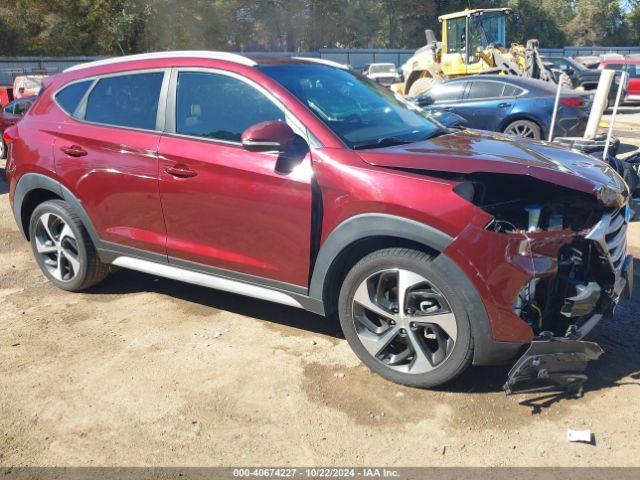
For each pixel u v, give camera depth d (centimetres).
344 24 5069
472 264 295
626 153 1044
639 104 2128
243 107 371
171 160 386
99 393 339
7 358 380
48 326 423
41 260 487
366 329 344
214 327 415
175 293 475
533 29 6197
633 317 411
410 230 306
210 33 4322
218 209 373
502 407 314
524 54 1705
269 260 363
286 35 4869
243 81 374
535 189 335
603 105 565
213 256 385
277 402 326
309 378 347
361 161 326
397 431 299
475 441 289
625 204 352
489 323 299
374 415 312
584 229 313
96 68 446
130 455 289
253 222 361
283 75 380
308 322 419
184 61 400
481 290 296
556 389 327
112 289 487
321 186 333
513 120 1051
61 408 326
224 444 295
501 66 1638
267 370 357
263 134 323
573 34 7175
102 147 418
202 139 380
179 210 391
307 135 346
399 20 5488
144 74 416
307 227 342
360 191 319
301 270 353
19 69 3244
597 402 315
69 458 288
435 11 5444
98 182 423
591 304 308
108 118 426
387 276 327
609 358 358
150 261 420
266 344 389
